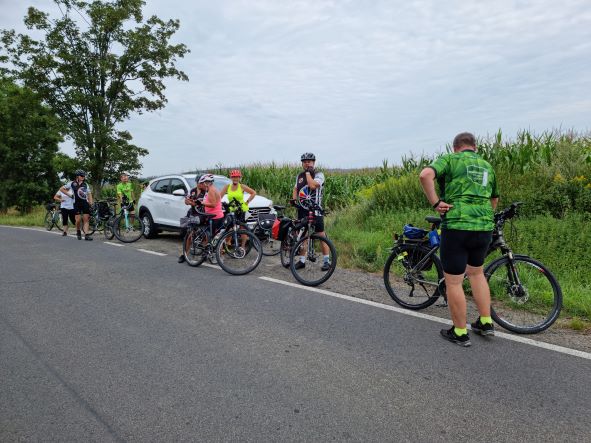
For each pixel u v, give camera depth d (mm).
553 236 6656
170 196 10484
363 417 2656
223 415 2688
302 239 6184
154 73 21469
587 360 3488
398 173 12812
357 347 3758
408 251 4930
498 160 9992
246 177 16688
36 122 26125
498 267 4430
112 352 3680
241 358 3537
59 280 6363
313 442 2406
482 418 2646
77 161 20547
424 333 4098
